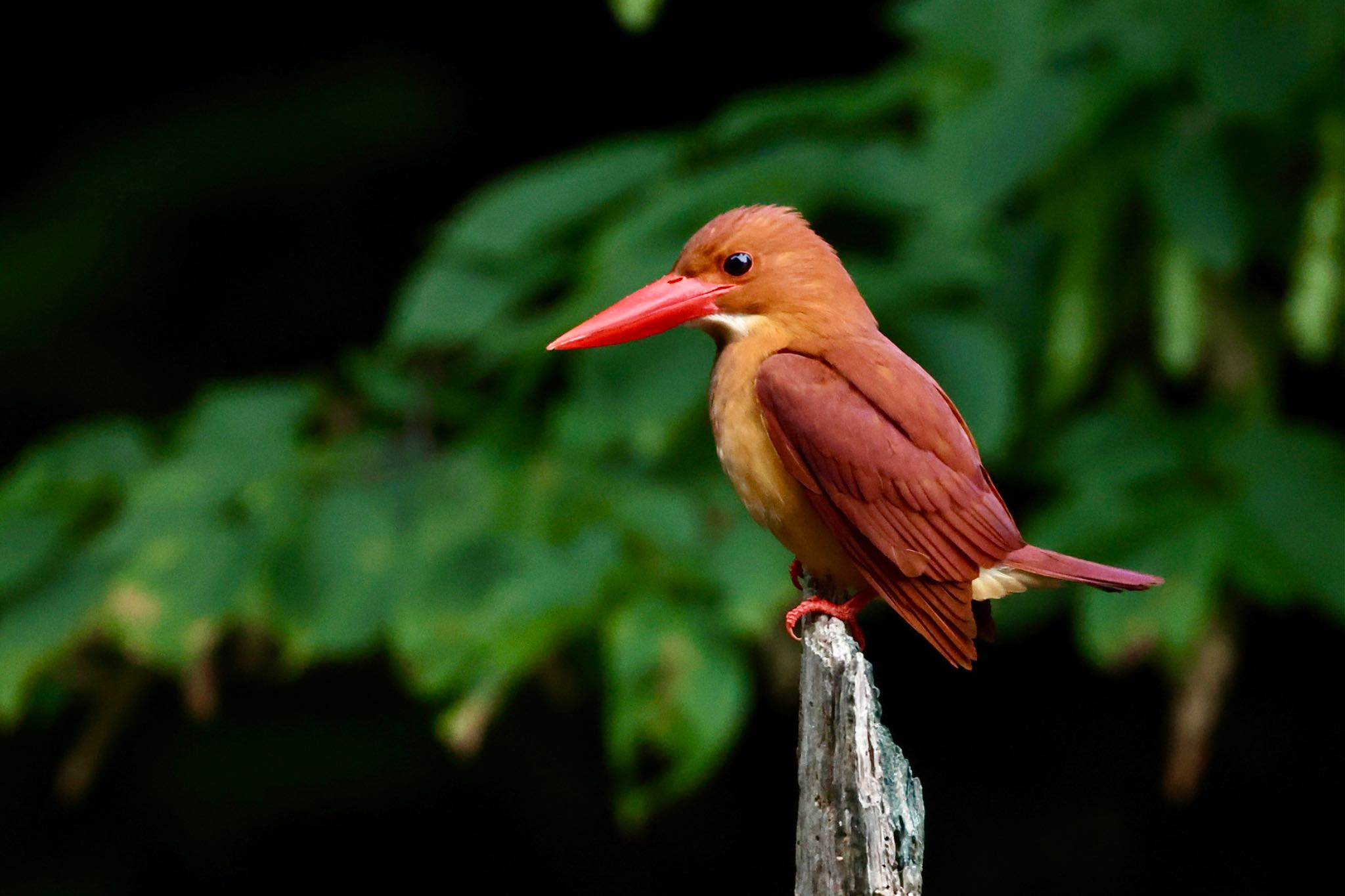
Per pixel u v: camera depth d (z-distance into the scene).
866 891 4.50
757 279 6.25
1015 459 8.24
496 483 7.46
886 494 5.86
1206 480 7.46
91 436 8.43
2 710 7.34
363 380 8.25
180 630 7.15
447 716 6.86
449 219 12.59
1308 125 7.61
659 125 12.78
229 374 12.39
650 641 6.78
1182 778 7.57
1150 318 8.21
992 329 7.33
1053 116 7.49
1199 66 7.38
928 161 7.61
